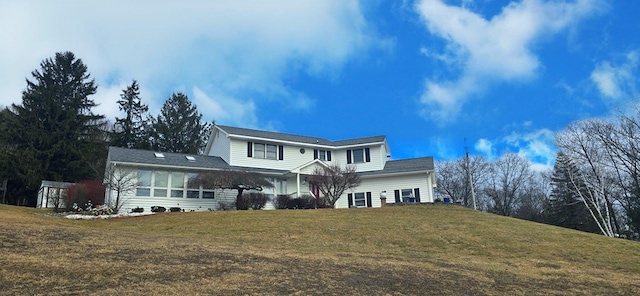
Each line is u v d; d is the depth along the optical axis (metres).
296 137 32.69
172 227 16.61
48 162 34.97
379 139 32.34
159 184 24.48
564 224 42.62
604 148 35.09
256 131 31.67
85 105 41.12
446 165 58.75
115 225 17.03
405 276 9.41
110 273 7.96
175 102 52.06
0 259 8.16
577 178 37.25
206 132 53.19
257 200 25.16
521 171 55.59
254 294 7.32
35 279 7.25
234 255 10.37
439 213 20.62
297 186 28.11
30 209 23.36
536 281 10.00
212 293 7.21
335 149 32.72
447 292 8.41
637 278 11.15
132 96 50.06
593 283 10.19
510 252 13.95
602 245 15.13
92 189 23.17
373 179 30.48
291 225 16.94
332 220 18.12
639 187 34.16
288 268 9.38
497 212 54.53
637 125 33.84
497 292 8.70
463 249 14.20
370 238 15.27
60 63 40.91
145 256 9.49
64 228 12.75
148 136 49.41
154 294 6.95
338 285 8.27
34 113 36.34
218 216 18.86
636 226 34.84
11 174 33.47
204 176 23.95
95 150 38.50
